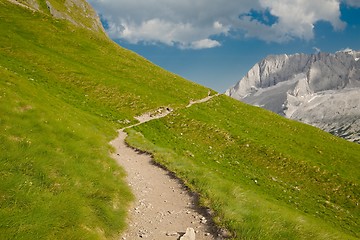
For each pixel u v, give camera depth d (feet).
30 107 78.84
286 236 47.34
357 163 194.29
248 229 47.88
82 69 227.81
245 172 142.00
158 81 260.21
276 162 165.99
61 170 57.06
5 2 308.81
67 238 41.29
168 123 184.65
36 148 60.34
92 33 326.03
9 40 227.20
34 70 193.47
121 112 184.24
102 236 45.68
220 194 64.90
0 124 64.75
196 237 49.16
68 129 80.07
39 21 292.61
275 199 118.83
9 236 38.24
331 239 50.65
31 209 43.78
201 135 178.70
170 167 91.04
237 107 251.19
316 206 128.36
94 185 58.34
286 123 245.24
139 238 48.47
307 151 195.00
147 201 64.23
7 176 49.06
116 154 101.24
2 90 78.59
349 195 148.97
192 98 243.19
